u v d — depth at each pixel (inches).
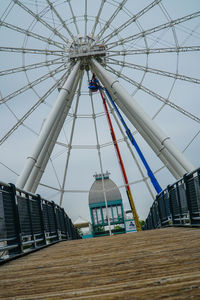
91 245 299.4
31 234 331.0
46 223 437.1
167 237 280.1
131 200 1249.4
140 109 837.2
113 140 1226.6
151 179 1050.7
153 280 107.6
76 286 117.8
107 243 296.0
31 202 364.5
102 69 941.8
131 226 2096.5
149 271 126.3
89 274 138.2
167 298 84.0
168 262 141.6
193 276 104.9
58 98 858.8
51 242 438.9
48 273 157.8
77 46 1044.5
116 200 2003.0
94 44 1026.1
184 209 400.5
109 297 92.7
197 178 315.9
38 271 169.6
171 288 93.3
